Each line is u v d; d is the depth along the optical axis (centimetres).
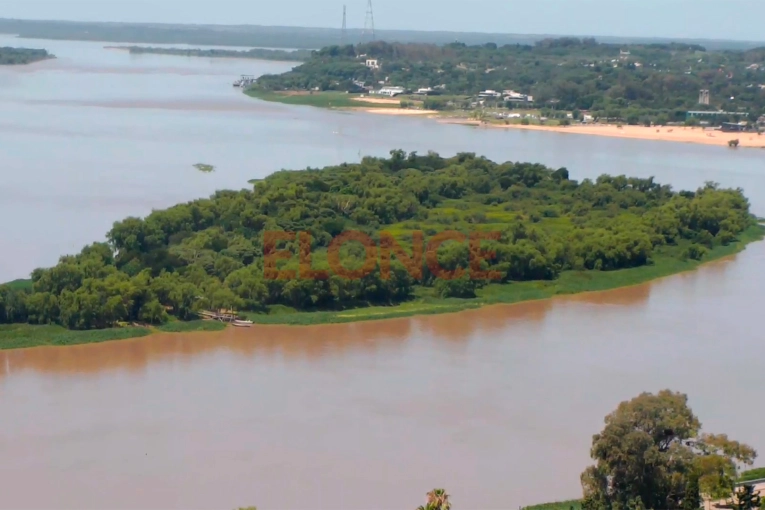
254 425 9169
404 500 7869
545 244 15175
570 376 10581
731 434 9188
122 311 11912
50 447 8638
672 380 10519
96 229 15800
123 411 9412
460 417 9444
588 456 8700
